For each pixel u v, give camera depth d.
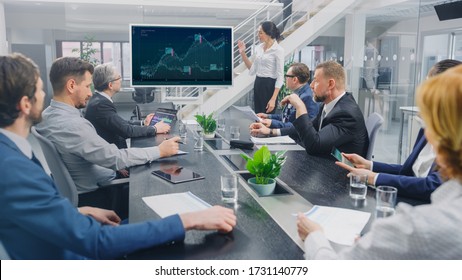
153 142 2.57
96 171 2.08
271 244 1.08
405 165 1.83
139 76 3.43
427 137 0.84
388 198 1.27
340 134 2.21
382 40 6.71
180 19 8.93
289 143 2.55
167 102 3.96
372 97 6.63
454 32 6.98
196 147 2.37
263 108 4.65
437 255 0.75
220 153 2.25
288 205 1.40
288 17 6.61
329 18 5.96
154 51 3.40
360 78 6.68
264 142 2.58
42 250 0.97
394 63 6.74
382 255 0.81
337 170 1.88
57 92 1.96
